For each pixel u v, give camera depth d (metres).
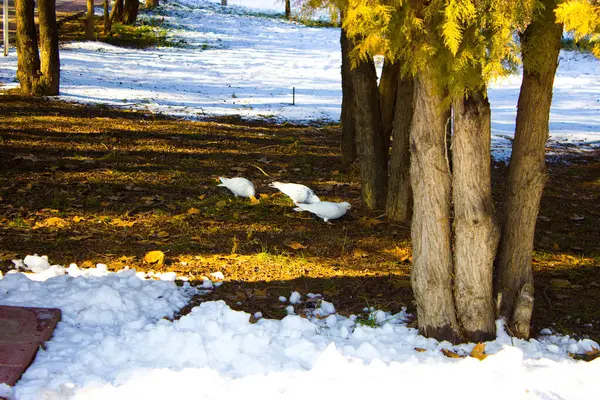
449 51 4.10
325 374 3.89
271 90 20.19
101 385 3.66
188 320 4.51
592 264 6.85
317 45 31.62
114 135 11.45
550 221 8.67
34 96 14.46
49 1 14.64
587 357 4.60
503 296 5.03
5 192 7.84
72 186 8.34
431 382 3.86
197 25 33.88
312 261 6.32
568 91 22.58
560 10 3.73
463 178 4.50
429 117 4.50
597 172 11.95
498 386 3.82
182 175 9.32
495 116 17.55
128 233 6.80
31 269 5.66
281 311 5.12
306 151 11.68
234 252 6.40
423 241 4.61
